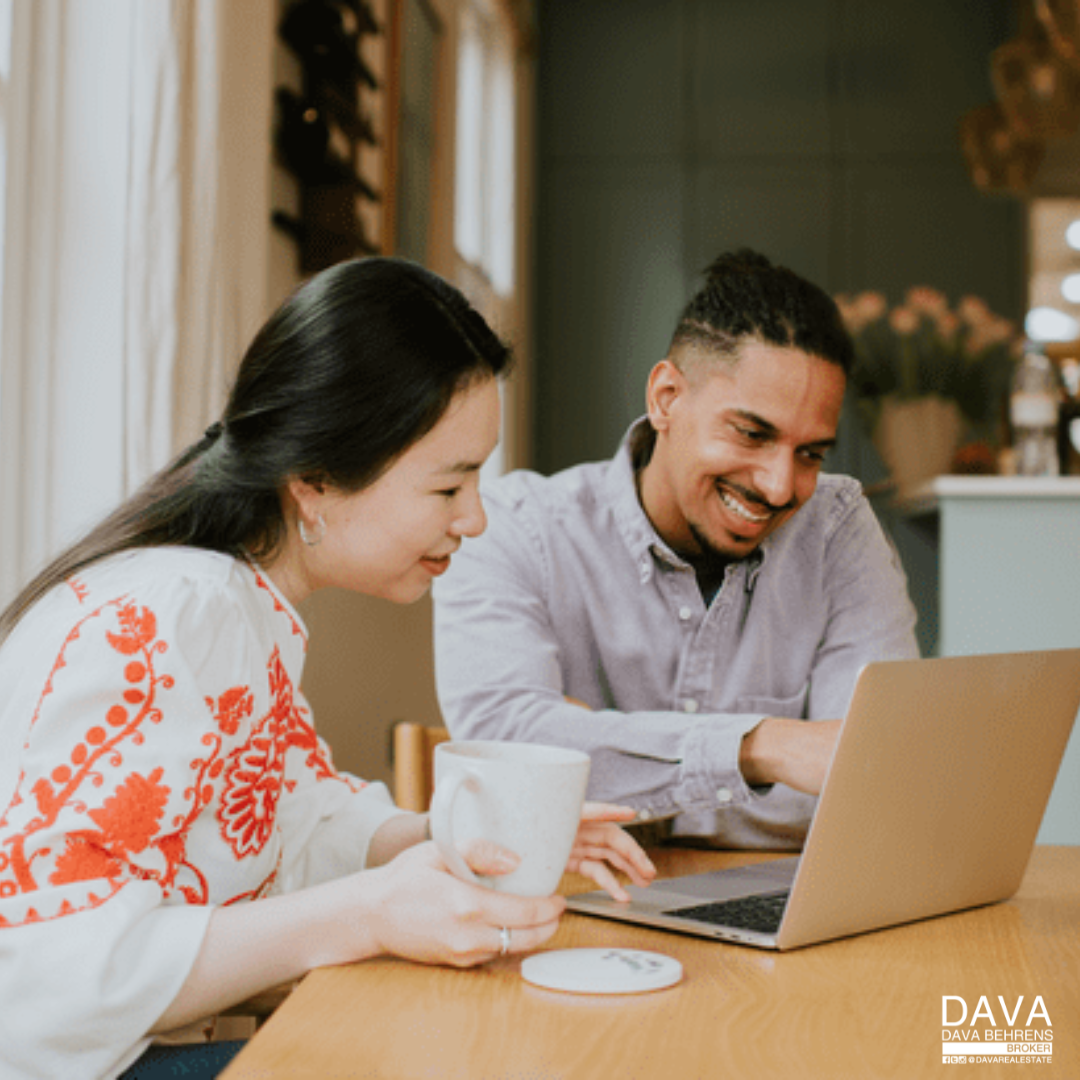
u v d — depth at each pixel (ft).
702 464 4.03
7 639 2.56
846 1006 2.14
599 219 18.01
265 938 2.26
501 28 15.64
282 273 7.43
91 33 5.60
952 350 14.32
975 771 2.77
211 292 5.64
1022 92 12.09
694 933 2.63
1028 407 8.67
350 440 2.54
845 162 17.85
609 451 17.83
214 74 5.66
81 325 5.52
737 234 17.88
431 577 2.80
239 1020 5.04
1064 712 3.03
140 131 5.34
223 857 2.60
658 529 4.53
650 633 4.60
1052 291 17.51
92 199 5.56
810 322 3.86
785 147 17.92
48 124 5.51
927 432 14.80
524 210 17.10
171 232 5.41
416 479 2.60
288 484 2.67
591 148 18.06
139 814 2.27
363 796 3.47
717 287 4.06
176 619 2.41
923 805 2.66
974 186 17.66
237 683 2.53
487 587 4.45
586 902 2.88
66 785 2.25
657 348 17.83
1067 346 13.96
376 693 9.28
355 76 7.91
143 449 5.29
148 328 5.32
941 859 2.76
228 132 5.87
